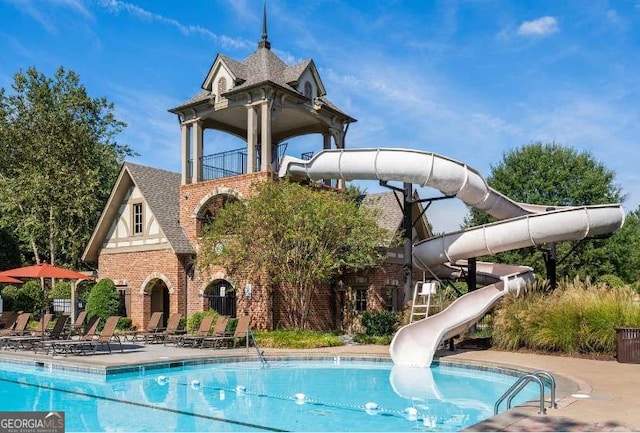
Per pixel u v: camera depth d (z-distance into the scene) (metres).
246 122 29.95
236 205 23.08
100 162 38.75
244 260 22.95
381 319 22.95
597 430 7.69
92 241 29.56
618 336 15.61
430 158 19.42
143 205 28.22
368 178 20.61
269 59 27.30
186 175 28.02
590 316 16.77
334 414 10.62
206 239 23.41
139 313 27.75
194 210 27.22
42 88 37.28
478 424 7.98
